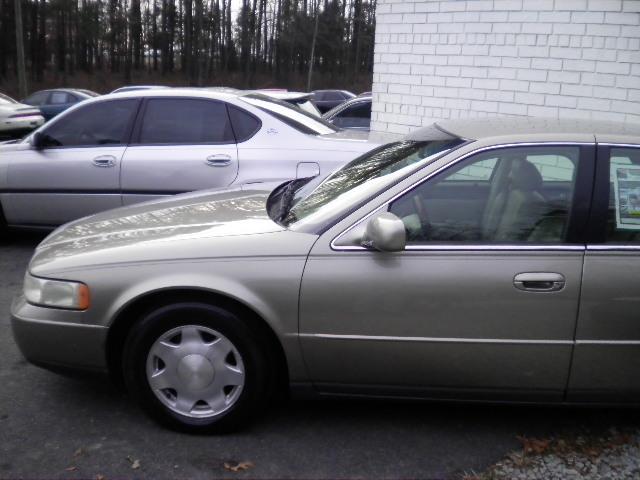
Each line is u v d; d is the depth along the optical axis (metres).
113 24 50.06
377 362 2.94
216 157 5.79
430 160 3.04
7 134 17.08
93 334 3.01
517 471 2.83
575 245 2.87
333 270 2.88
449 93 8.11
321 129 6.21
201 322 2.96
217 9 54.12
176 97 6.05
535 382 2.94
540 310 2.84
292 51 56.69
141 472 2.81
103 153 5.97
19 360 3.92
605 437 3.12
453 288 2.84
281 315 2.90
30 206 6.17
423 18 8.17
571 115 7.17
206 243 2.99
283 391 3.37
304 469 2.84
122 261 2.99
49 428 3.15
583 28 6.91
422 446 3.03
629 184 2.93
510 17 7.40
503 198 2.97
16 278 5.52
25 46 47.22
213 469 2.83
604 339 2.86
